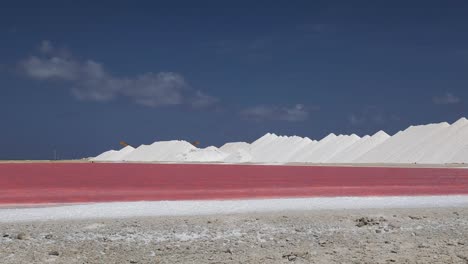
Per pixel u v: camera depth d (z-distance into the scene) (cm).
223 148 18525
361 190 3309
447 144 10231
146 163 13400
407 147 11031
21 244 1333
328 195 2894
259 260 1209
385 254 1273
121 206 2100
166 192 3133
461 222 1731
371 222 1662
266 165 11031
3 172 6581
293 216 1775
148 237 1438
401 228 1611
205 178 5128
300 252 1262
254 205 2158
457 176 5353
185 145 16975
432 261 1203
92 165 10750
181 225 1591
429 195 2822
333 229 1579
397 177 5197
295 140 15162
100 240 1395
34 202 2439
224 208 2048
